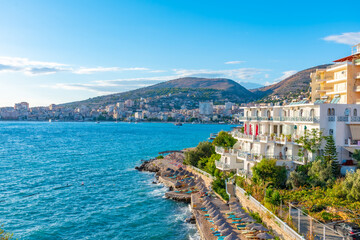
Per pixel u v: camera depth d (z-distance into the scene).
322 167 47.62
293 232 33.38
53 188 77.19
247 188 50.69
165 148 175.25
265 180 50.66
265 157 56.19
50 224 53.12
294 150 54.62
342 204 38.19
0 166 107.88
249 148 64.31
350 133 50.25
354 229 32.44
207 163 80.00
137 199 68.00
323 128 51.09
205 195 62.56
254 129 66.81
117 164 115.81
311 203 39.88
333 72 69.69
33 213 58.44
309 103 53.91
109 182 84.50
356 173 41.28
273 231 38.16
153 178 89.81
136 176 92.75
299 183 48.38
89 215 57.72
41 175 92.88
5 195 69.75
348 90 62.88
